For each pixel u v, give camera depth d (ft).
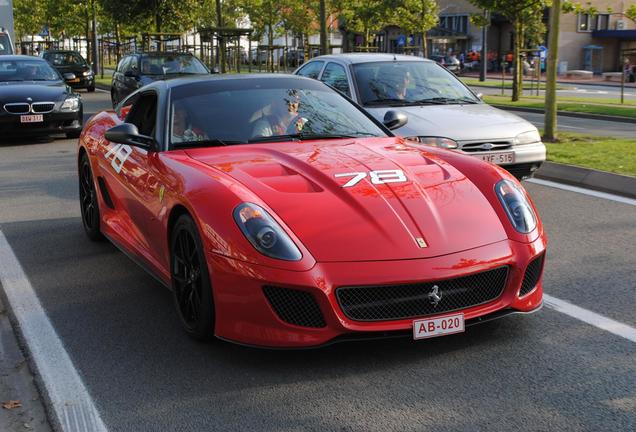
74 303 14.79
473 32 181.88
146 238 15.07
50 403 10.35
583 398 10.09
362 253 10.78
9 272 17.06
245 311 10.93
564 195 24.94
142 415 9.93
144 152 15.12
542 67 154.10
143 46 100.58
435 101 26.99
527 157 24.57
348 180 12.27
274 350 11.57
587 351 11.69
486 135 24.02
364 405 10.01
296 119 15.25
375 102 26.40
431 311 10.96
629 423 9.37
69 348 12.39
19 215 23.32
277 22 146.61
